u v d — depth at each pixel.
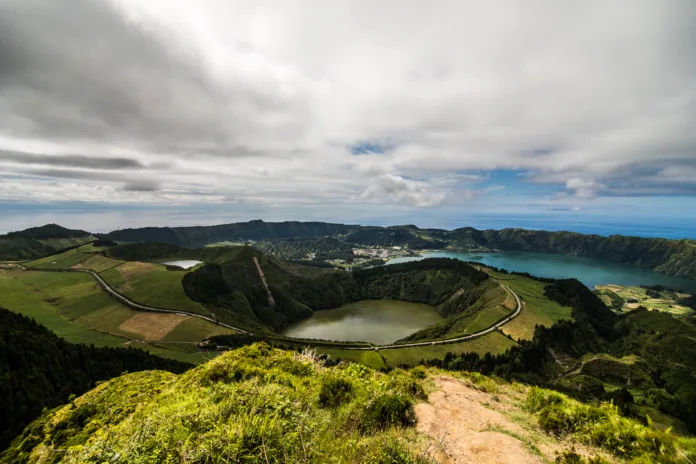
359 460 7.07
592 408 11.36
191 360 105.31
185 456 6.52
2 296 147.62
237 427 7.39
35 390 59.88
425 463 7.28
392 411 9.97
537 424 11.39
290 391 11.51
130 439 7.54
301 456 6.71
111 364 79.12
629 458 9.13
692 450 8.67
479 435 9.44
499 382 17.81
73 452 8.04
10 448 19.69
